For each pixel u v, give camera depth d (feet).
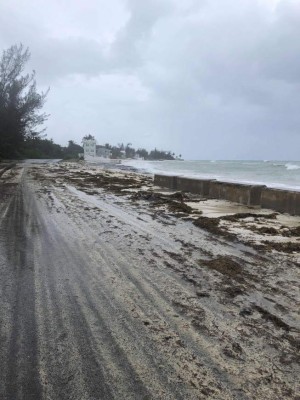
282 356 10.62
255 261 20.07
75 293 14.70
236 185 46.57
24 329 11.69
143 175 113.60
